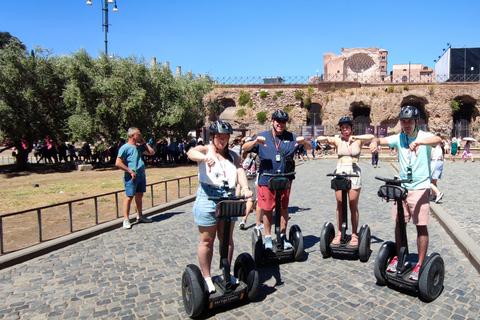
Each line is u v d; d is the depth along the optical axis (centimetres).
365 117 3894
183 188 1250
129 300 401
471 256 488
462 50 4012
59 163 2645
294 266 498
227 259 379
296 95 3916
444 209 795
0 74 1973
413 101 3784
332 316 357
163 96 2253
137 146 755
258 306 385
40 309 382
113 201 1043
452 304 376
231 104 4159
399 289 416
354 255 534
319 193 1126
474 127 3659
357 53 4728
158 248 586
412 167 396
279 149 505
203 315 368
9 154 3566
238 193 680
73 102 2128
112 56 2322
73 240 620
